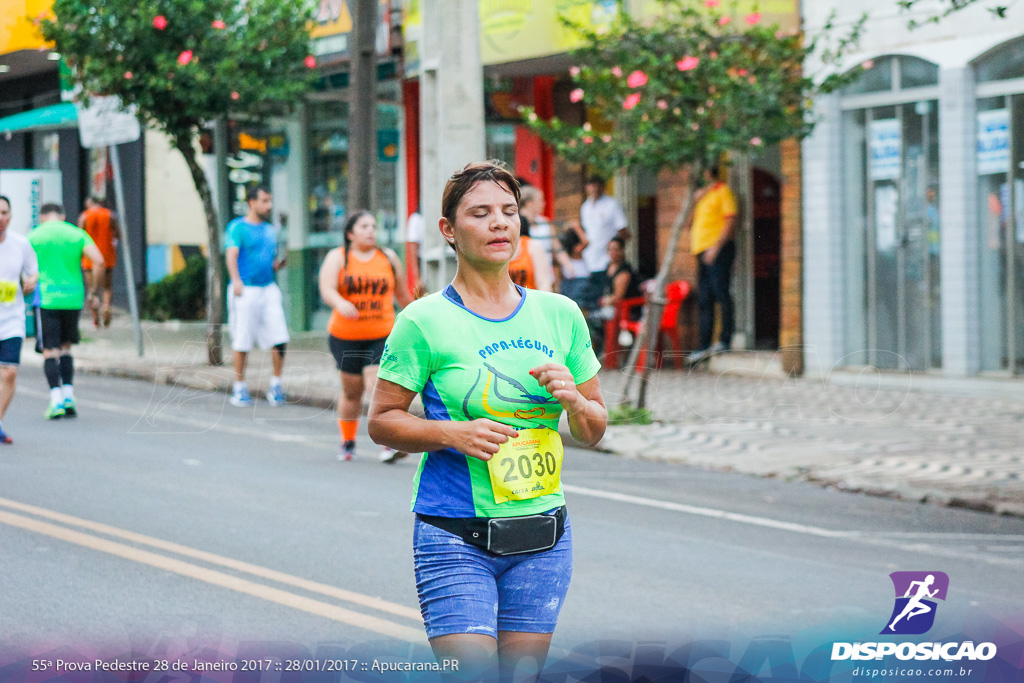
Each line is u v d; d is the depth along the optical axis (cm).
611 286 2150
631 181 2359
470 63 1471
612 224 2184
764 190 2177
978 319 1923
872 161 2025
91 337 2473
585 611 782
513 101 2431
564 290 2197
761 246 2184
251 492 1148
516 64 2256
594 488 1245
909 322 1998
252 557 909
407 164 2558
